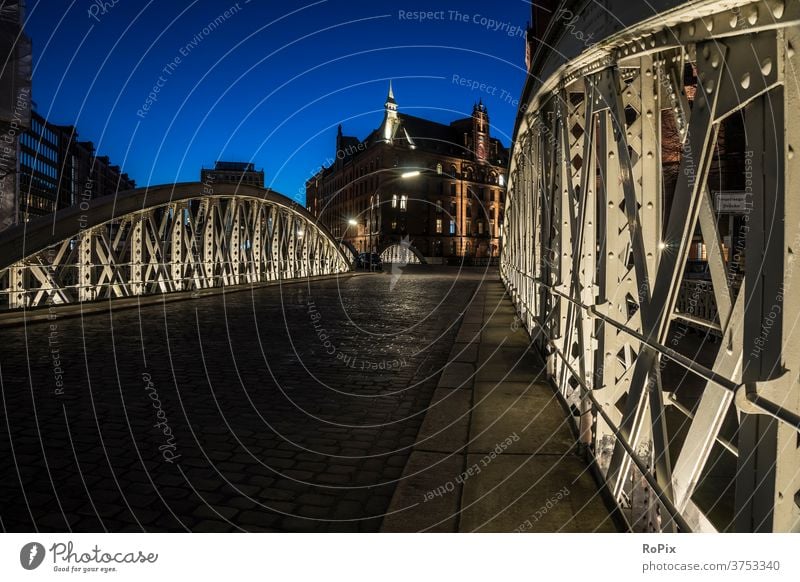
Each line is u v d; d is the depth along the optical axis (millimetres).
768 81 1638
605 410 3561
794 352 1532
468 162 89312
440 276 41531
